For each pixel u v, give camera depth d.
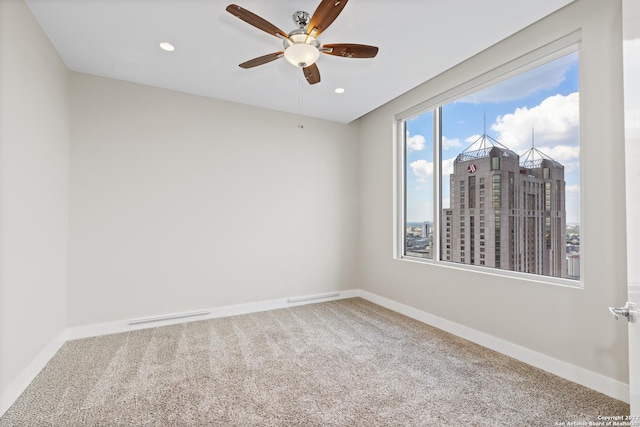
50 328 2.39
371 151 4.17
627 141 1.06
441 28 2.23
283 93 3.34
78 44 2.41
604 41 1.90
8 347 1.78
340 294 4.26
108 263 2.94
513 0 1.94
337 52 2.17
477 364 2.30
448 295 2.97
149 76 2.95
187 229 3.31
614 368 1.85
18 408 1.77
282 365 2.29
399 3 1.96
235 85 3.15
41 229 2.22
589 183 1.97
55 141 2.48
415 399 1.86
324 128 4.18
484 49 2.55
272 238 3.80
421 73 2.89
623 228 1.82
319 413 1.73
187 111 3.32
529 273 2.40
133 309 3.04
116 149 2.99
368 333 2.93
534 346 2.26
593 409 1.75
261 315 3.51
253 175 3.69
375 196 4.08
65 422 1.65
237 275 3.57
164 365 2.29
